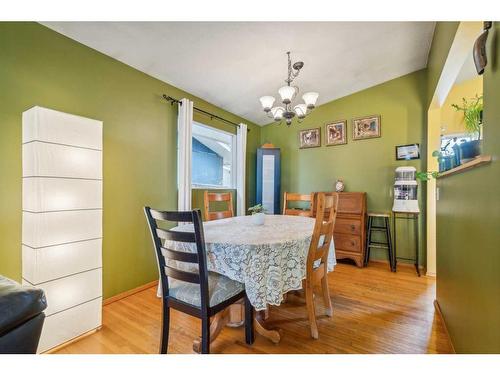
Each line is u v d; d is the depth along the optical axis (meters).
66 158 1.59
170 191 2.87
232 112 3.92
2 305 0.71
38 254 1.46
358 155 3.63
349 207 3.31
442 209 1.88
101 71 2.19
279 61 2.66
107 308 2.10
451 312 1.58
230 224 1.96
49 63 1.85
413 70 3.19
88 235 1.70
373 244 3.46
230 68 2.70
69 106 1.96
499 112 0.89
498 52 0.91
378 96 3.47
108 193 2.24
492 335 0.95
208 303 1.26
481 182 1.07
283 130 4.39
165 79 2.77
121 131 2.35
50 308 1.51
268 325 1.82
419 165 3.18
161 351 1.42
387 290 2.46
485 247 1.03
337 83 3.36
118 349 1.54
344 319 1.90
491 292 0.96
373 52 2.71
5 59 1.64
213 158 3.81
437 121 2.98
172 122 2.90
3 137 1.62
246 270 1.31
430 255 2.91
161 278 1.42
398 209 3.05
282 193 4.39
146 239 2.56
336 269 3.13
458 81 2.97
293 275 1.47
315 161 4.04
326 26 2.18
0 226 1.61
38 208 1.47
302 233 1.59
